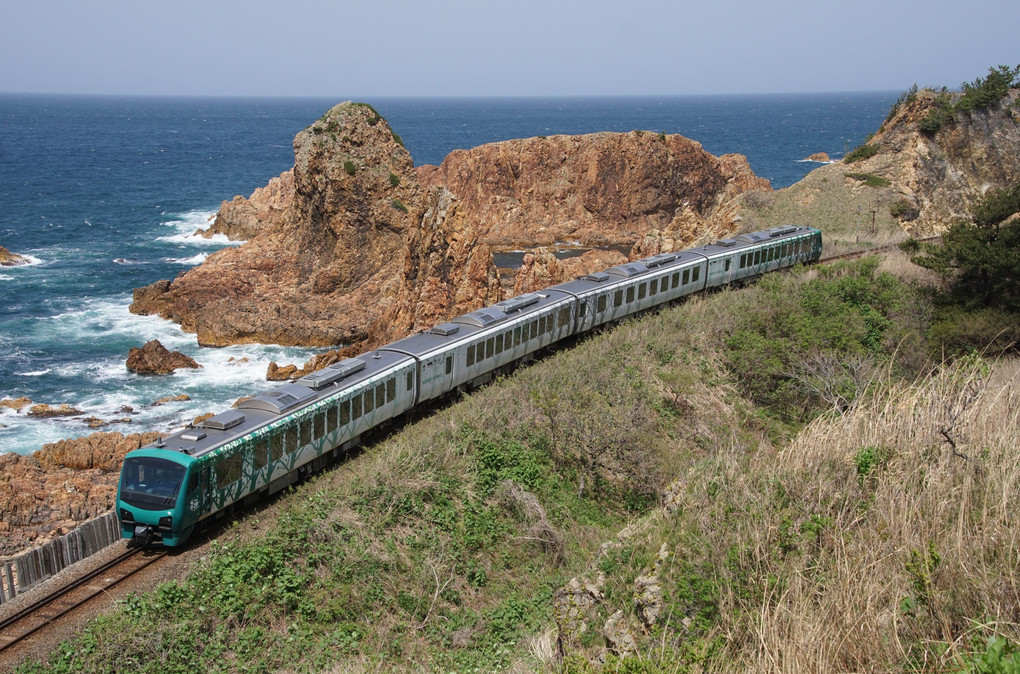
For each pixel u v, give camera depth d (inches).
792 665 377.7
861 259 1644.9
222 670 611.5
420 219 1884.8
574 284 1407.5
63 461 1264.8
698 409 1117.7
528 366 1275.8
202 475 769.6
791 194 2498.8
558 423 982.4
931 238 2118.6
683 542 585.0
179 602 666.8
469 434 969.5
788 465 637.9
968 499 496.7
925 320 1306.6
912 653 374.6
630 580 604.4
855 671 373.4
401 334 1830.7
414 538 801.6
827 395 1067.9
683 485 705.0
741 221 2313.0
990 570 410.0
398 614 717.9
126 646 605.6
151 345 1833.2
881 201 2347.4
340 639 672.4
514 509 876.6
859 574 444.1
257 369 1850.4
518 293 1894.7
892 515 486.9
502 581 792.3
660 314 1424.7
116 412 1587.1
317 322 2046.0
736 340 1250.6
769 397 1151.0
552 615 661.9
